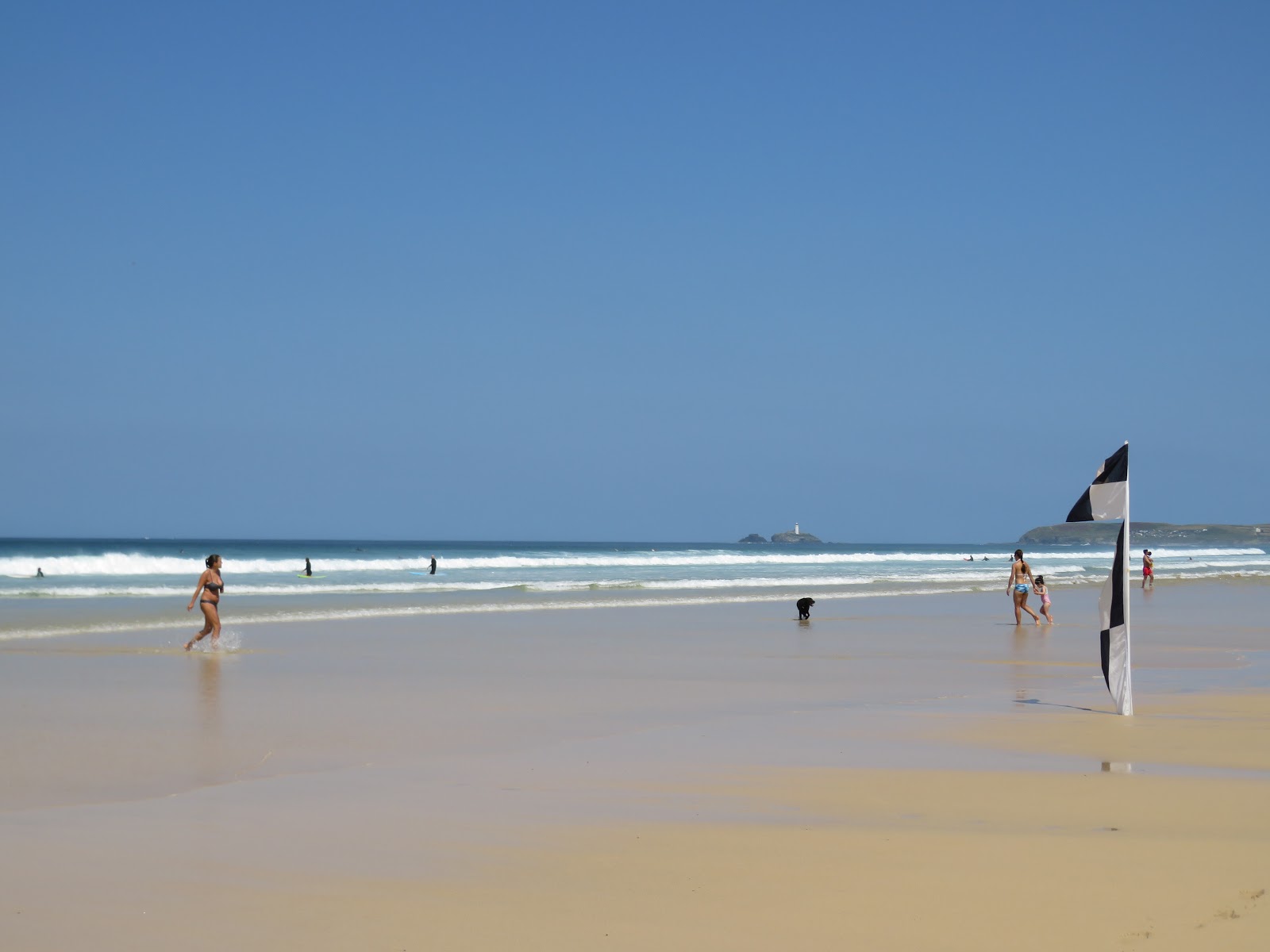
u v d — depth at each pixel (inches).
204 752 364.5
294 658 644.1
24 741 380.8
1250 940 184.7
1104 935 187.8
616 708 472.4
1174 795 301.7
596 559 2760.8
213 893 214.1
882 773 334.6
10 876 225.6
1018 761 355.9
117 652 660.1
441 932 192.4
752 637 828.0
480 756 362.6
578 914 201.3
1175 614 1132.5
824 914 200.2
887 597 1355.8
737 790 310.0
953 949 182.9
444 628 866.8
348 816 277.6
